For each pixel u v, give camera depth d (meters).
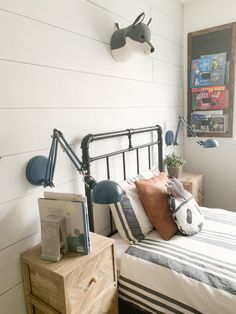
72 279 1.07
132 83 2.01
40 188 1.31
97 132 1.68
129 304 1.38
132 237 1.61
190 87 2.85
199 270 1.26
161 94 2.46
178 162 2.50
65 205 1.17
